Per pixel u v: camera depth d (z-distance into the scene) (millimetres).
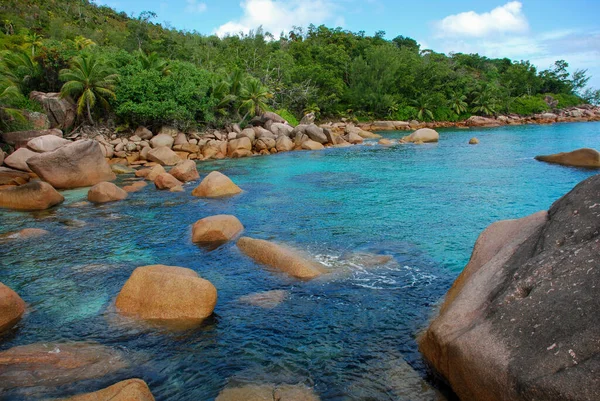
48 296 7477
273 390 4820
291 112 59219
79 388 4938
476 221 11758
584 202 4922
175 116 31891
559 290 3893
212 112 36656
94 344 5902
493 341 3865
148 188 17453
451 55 108438
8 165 19797
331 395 4727
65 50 34406
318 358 5461
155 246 10062
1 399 4727
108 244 10312
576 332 3451
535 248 4797
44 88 34062
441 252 9289
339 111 65875
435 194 15391
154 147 29641
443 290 7359
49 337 6125
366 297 7129
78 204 14719
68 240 10656
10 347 5887
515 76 90562
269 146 31406
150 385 5023
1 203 14422
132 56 36375
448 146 33219
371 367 5227
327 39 84438
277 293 7312
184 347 5797
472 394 3979
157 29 80062
